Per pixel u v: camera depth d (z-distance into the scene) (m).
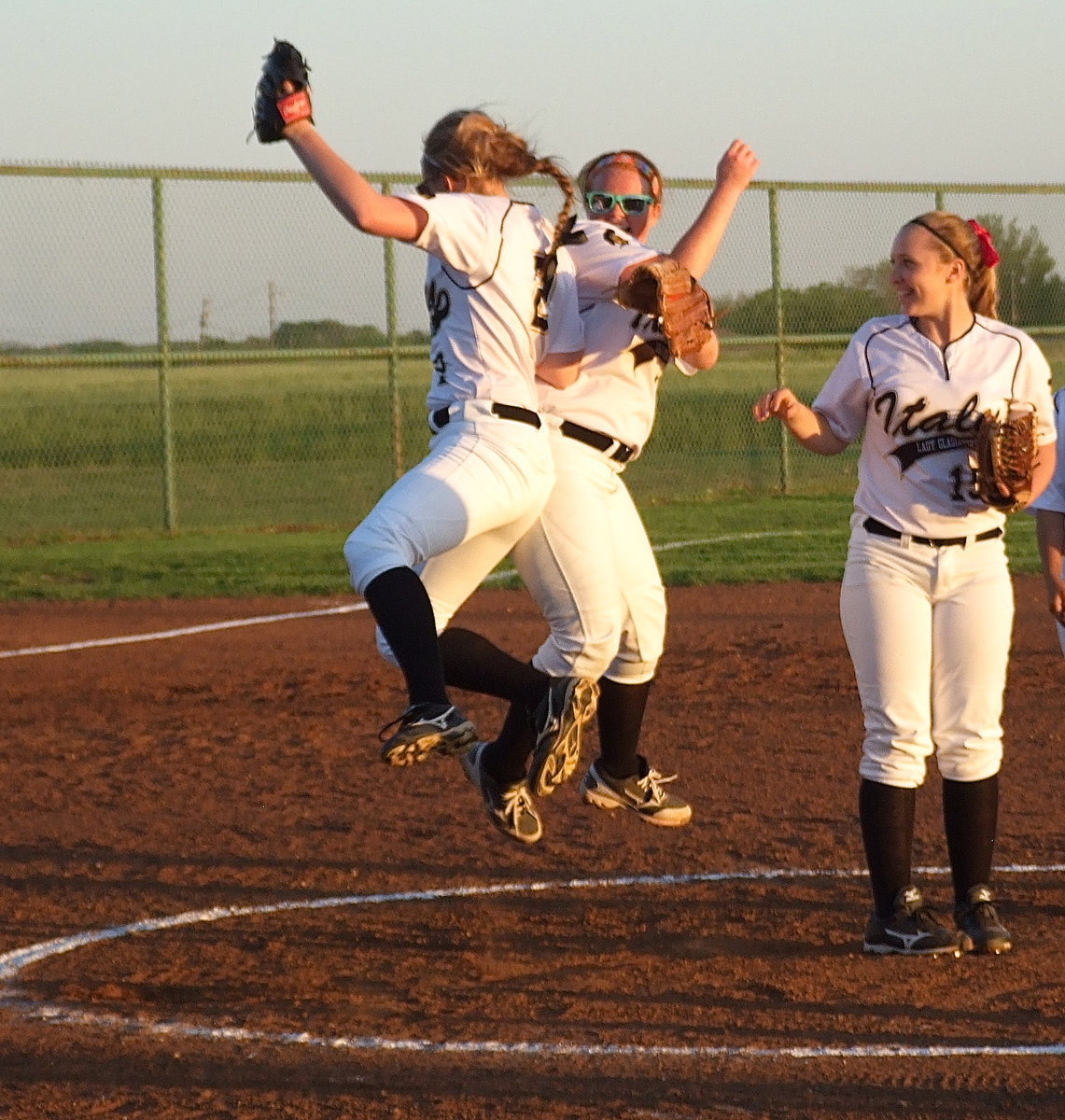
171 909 18.19
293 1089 12.98
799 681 30.91
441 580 16.17
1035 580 43.00
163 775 24.69
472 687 16.39
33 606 40.75
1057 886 18.56
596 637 16.22
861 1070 13.27
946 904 17.88
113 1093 12.94
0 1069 13.48
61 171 51.62
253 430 65.44
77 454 65.75
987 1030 14.19
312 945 16.88
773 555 46.62
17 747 26.59
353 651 34.53
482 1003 15.03
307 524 54.19
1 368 50.97
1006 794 22.81
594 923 17.56
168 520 53.06
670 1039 14.03
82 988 15.52
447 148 15.27
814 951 16.55
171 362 53.34
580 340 15.87
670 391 65.88
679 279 15.28
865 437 16.59
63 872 19.67
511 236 14.90
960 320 16.23
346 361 56.28
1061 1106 12.52
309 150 13.98
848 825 21.47
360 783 24.06
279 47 13.98
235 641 35.75
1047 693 29.66
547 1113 12.44
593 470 16.31
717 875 19.31
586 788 18.67
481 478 14.71
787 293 62.16
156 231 52.69
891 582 16.36
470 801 22.98
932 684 16.58
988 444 15.57
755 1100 12.66
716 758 25.34
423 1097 12.79
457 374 15.07
